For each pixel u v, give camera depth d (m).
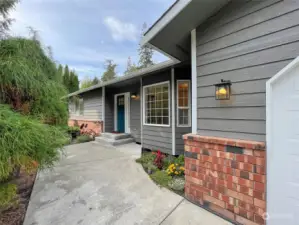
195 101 3.04
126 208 2.81
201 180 2.83
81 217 2.60
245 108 2.39
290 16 2.04
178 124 5.38
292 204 1.99
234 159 2.43
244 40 2.42
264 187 2.16
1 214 2.64
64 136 2.84
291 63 1.94
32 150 2.01
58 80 3.18
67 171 4.48
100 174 4.27
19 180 3.82
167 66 5.04
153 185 3.61
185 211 2.69
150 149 6.24
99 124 9.65
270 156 2.12
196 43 3.04
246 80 2.39
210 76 2.82
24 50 2.52
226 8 2.62
